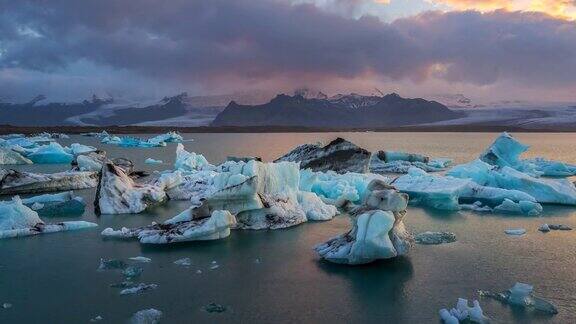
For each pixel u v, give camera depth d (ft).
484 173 106.22
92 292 48.39
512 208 86.69
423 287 49.98
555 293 48.34
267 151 274.98
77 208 84.38
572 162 222.89
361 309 44.88
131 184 90.07
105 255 59.67
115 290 48.91
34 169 149.89
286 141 440.45
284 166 81.35
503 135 142.31
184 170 128.36
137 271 53.47
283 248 62.95
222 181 77.25
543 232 71.72
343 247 57.57
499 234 70.54
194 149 293.64
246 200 72.02
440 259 58.59
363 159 129.49
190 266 56.08
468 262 57.52
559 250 62.49
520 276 53.06
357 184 100.12
